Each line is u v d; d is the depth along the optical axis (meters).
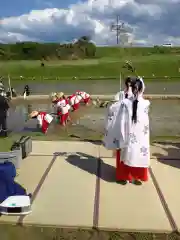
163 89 32.19
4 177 5.19
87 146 8.68
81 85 39.91
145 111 5.75
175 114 16.75
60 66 69.69
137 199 5.45
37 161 7.37
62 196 5.55
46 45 94.38
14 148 7.05
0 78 15.47
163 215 4.92
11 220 4.73
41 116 11.94
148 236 4.46
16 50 94.69
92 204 5.26
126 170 6.04
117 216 4.88
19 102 22.19
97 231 4.56
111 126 5.84
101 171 6.76
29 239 4.44
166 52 94.19
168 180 6.30
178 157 7.78
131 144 5.78
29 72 65.81
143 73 61.41
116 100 6.14
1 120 8.58
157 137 10.95
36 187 5.91
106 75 59.28
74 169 6.88
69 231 4.57
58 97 14.80
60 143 8.99
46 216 4.86
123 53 93.88
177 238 4.45
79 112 16.98
